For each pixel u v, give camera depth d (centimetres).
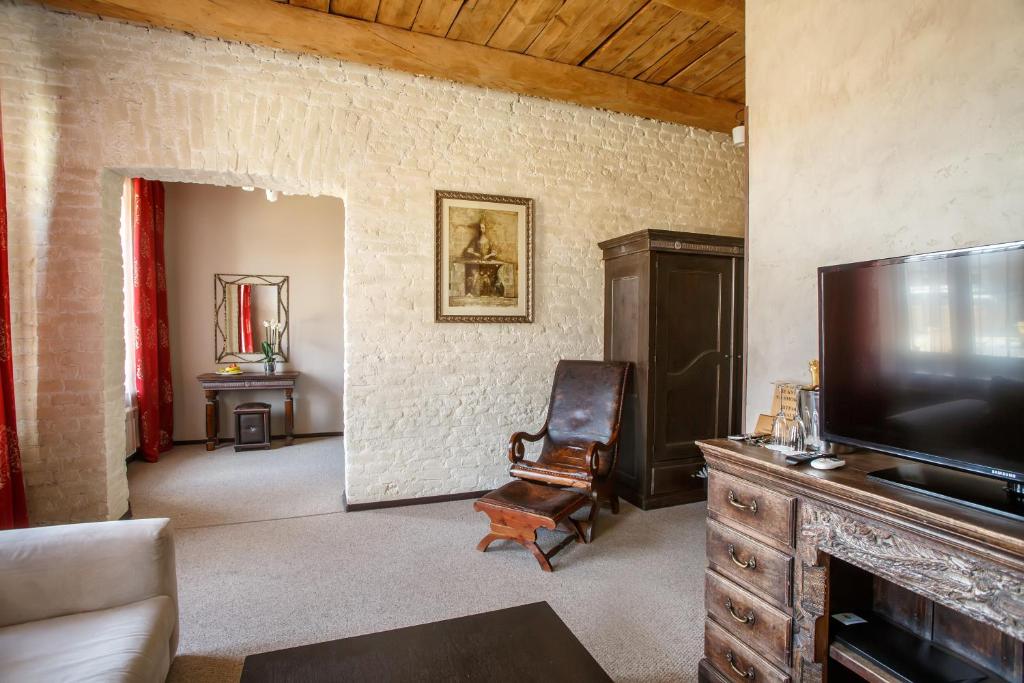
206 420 539
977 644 131
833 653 136
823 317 157
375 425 354
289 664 128
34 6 279
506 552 285
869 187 172
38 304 282
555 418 371
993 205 139
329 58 335
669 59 368
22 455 281
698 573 262
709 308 381
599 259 414
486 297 377
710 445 171
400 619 217
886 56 166
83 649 133
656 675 184
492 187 379
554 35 336
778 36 206
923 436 129
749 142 220
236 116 317
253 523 326
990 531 97
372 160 347
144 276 480
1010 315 111
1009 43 136
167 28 303
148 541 164
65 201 286
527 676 125
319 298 608
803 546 139
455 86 366
